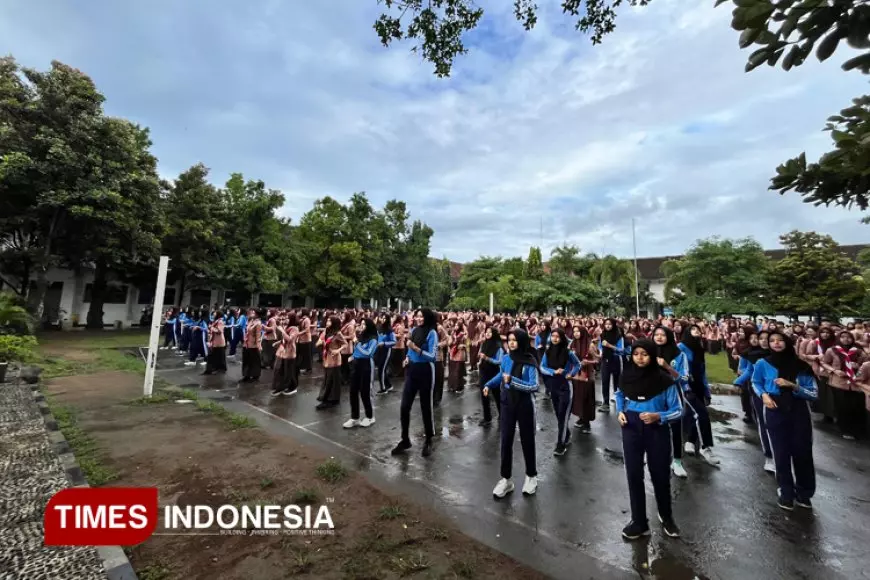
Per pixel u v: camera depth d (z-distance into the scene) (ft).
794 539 10.72
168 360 39.88
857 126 4.91
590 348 20.77
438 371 25.25
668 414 10.80
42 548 9.10
